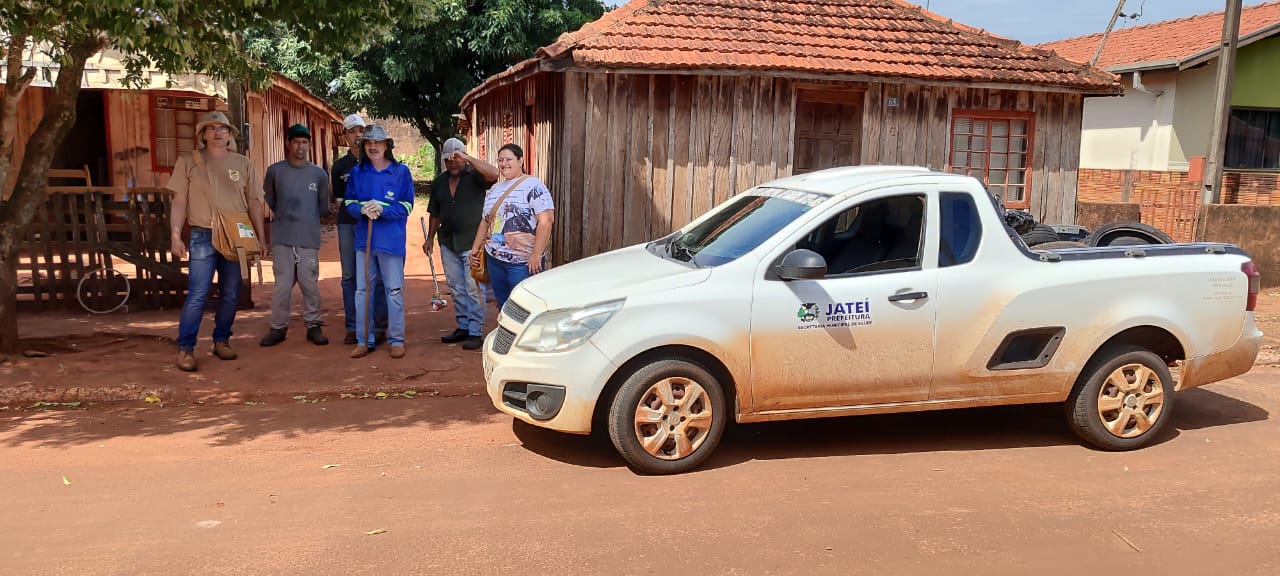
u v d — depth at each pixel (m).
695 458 4.89
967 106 10.42
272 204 7.42
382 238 7.12
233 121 12.12
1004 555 3.93
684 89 9.59
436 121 28.81
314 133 24.64
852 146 10.30
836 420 5.97
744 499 4.53
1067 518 4.36
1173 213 12.70
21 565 3.67
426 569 3.70
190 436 5.46
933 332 5.04
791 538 4.06
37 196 6.89
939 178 5.23
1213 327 5.46
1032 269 5.20
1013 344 5.20
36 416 5.84
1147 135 17.41
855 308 4.92
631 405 4.73
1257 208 11.92
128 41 5.53
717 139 9.73
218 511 4.27
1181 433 5.82
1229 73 13.12
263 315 8.92
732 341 4.79
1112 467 5.12
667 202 9.67
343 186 7.71
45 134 6.85
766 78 9.78
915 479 4.87
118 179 12.75
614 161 9.49
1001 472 5.01
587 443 5.41
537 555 3.84
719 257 5.10
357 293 7.32
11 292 6.82
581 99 9.34
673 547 3.95
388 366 7.04
